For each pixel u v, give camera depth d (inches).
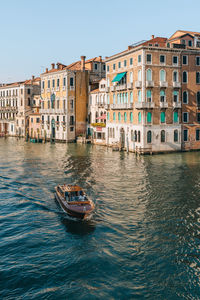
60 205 798.5
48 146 2241.6
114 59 2004.2
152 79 1681.8
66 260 538.0
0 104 3585.1
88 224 688.4
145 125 1675.7
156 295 449.4
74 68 2529.5
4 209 791.1
